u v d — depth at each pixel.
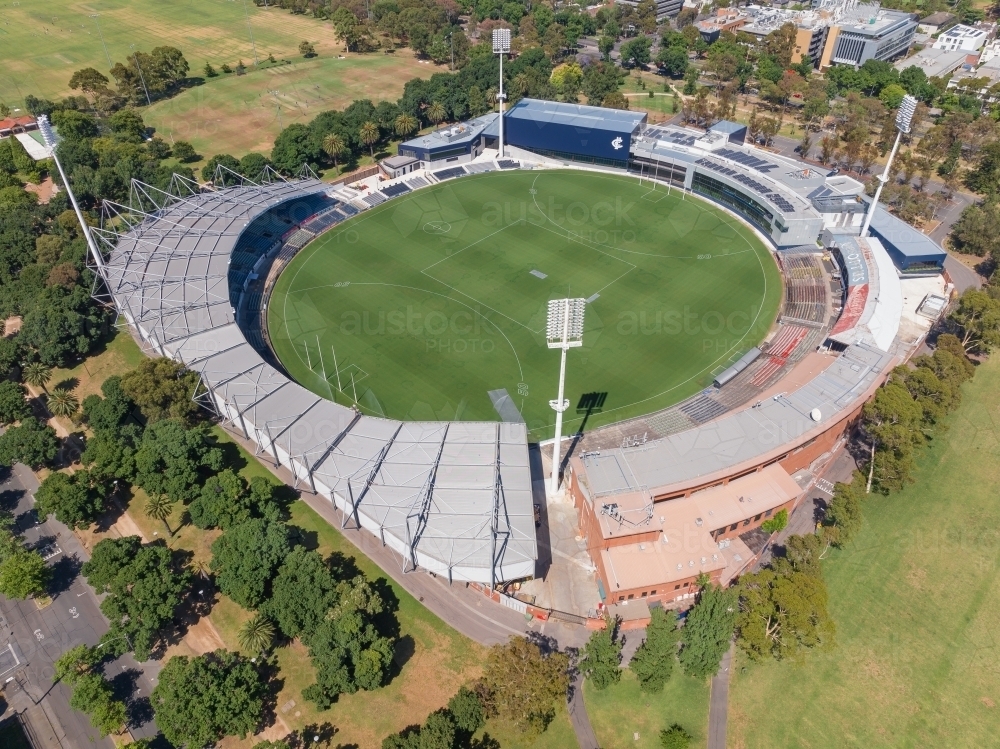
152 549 92.25
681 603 91.31
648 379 130.75
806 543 89.31
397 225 181.62
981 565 96.44
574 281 158.75
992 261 163.12
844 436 115.06
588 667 80.75
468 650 87.31
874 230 163.50
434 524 88.25
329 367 134.75
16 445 110.25
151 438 107.31
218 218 156.88
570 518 104.19
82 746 79.38
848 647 86.62
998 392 126.88
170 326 125.75
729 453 100.88
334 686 79.94
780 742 78.19
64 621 92.00
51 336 130.62
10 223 167.50
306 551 97.19
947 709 80.81
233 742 78.44
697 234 175.38
